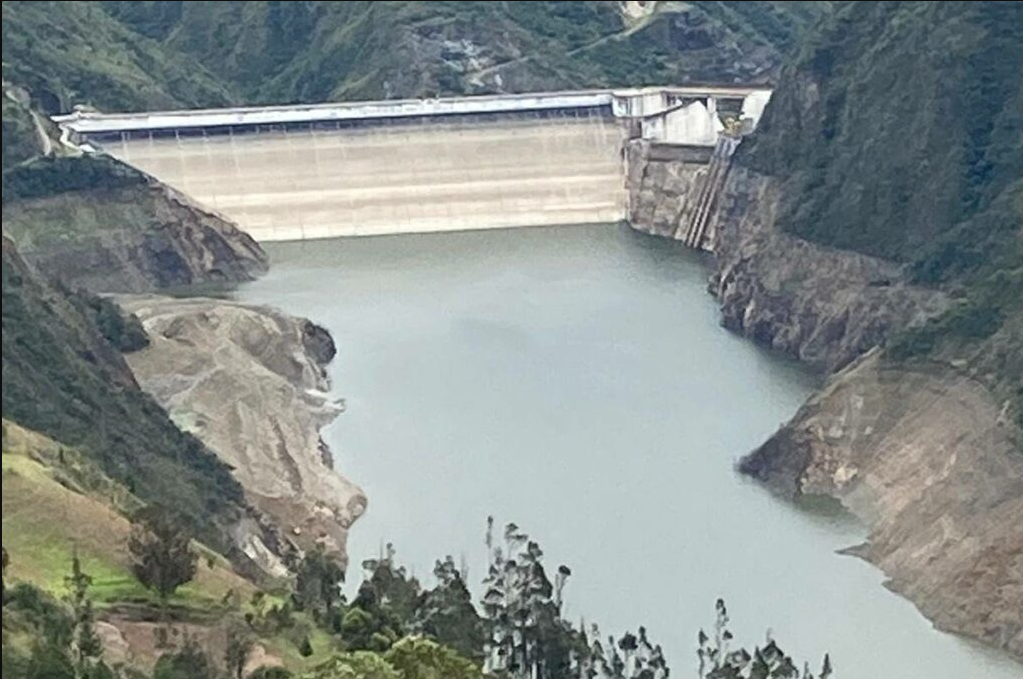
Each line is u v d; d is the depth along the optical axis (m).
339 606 177.00
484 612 185.62
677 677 181.50
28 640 141.62
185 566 162.12
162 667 146.50
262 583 188.12
